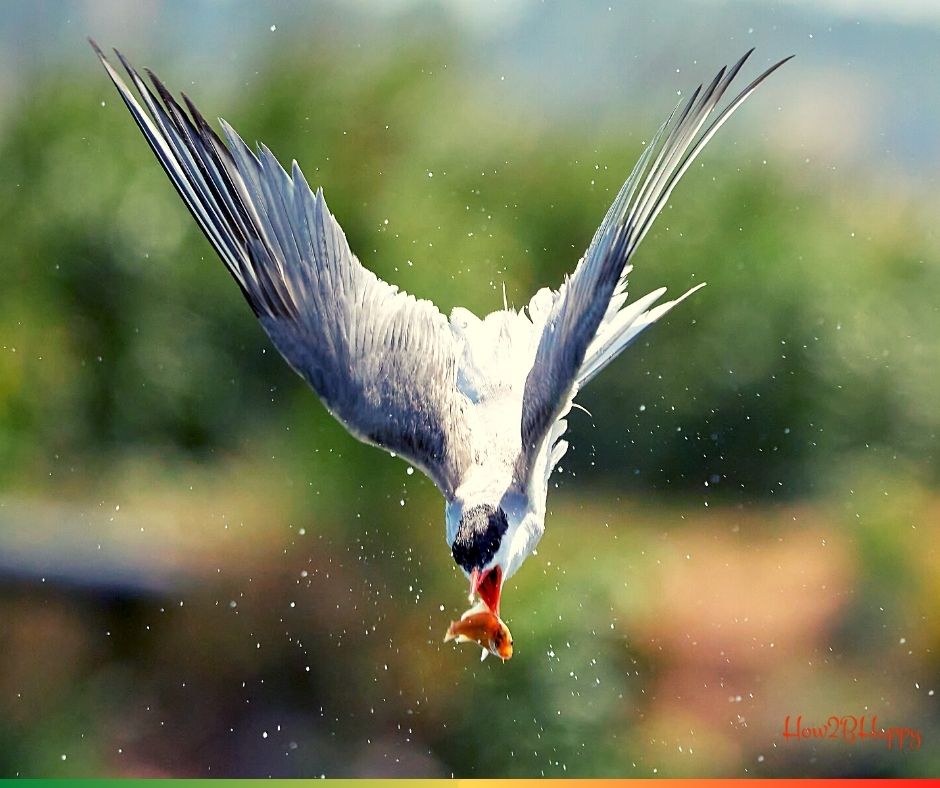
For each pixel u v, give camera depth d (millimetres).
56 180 16297
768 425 17641
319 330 7996
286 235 7957
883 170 20219
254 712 14250
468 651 13938
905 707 14703
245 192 7840
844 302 18375
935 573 15961
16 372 16094
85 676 14672
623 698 14164
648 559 15898
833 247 18953
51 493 15898
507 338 8586
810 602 15711
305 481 15258
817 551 16547
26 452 15992
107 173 16312
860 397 17828
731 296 18172
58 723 14250
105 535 15516
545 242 17609
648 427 17453
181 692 14492
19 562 15172
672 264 18328
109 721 14289
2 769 13906
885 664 15109
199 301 16109
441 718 13750
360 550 14836
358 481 15102
